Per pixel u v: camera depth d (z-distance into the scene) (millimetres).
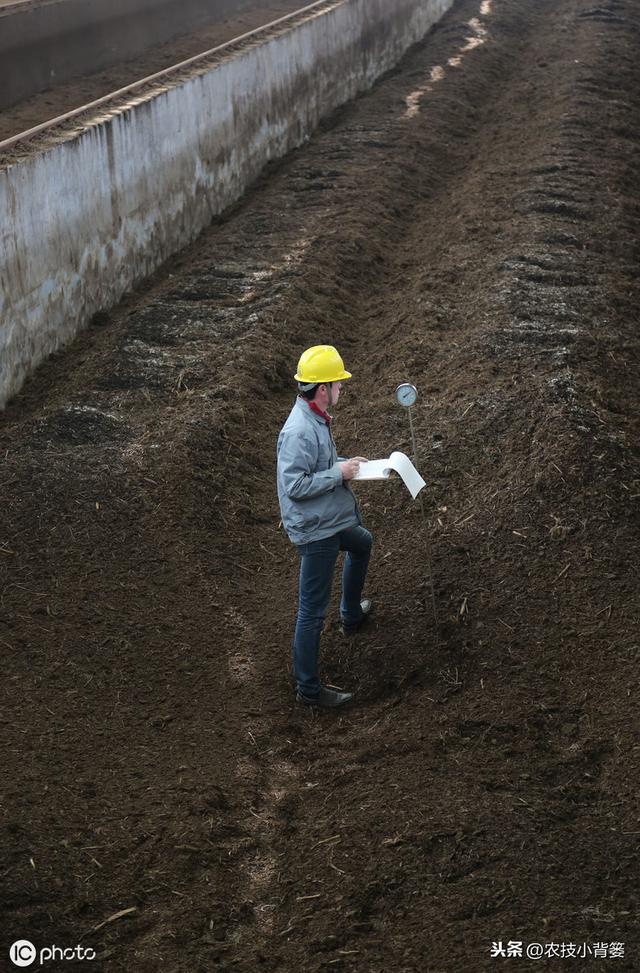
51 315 11719
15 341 10906
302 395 6297
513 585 7367
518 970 4570
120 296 13586
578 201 16203
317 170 18094
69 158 11898
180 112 15117
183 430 9570
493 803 5625
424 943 4781
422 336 11836
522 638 6918
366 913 5012
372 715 6582
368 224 15609
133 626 7312
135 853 5352
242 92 17656
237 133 17562
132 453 9234
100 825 5516
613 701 6340
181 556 8109
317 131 21688
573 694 6438
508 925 4836
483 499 8344
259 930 4992
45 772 5875
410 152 18984
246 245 14938
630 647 6727
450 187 17953
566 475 8195
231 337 11844
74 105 16625
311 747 6375
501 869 5164
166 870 5273
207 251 14867
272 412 10586
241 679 6977
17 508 8273
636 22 30141
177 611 7543
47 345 11672
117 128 13148
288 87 20031
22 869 5086
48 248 11531
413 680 6809
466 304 12727
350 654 7137
